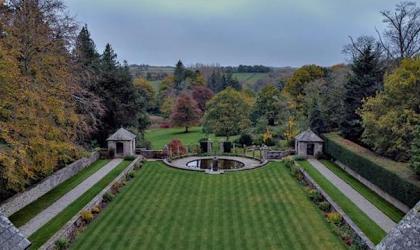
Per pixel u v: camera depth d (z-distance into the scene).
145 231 19.39
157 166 34.50
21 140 19.92
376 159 26.95
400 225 12.16
